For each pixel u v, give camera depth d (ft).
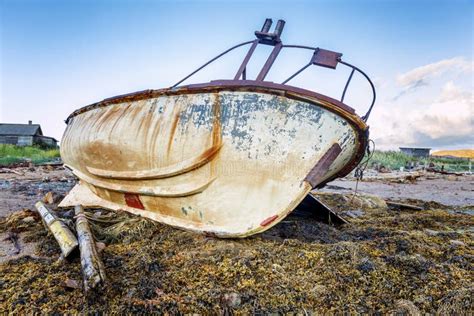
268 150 8.98
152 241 9.50
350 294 6.56
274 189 8.89
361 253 8.32
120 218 11.68
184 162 9.69
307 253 8.10
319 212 13.58
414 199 22.58
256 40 11.31
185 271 7.32
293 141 8.85
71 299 6.27
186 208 10.19
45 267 7.68
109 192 13.05
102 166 12.67
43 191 22.68
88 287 6.33
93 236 9.25
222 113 9.36
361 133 9.09
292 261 7.77
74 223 10.66
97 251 7.96
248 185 9.16
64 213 12.84
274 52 10.84
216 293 6.41
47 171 40.52
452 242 10.14
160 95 10.77
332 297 6.41
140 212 11.83
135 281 6.81
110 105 12.84
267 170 8.99
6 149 68.64
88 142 12.85
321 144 8.80
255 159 9.06
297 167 8.77
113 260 7.91
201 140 9.50
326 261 7.73
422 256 8.68
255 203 9.07
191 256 8.07
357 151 9.86
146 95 11.08
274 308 6.10
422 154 98.53
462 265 8.09
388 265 7.72
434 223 13.96
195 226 9.92
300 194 8.55
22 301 6.18
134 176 11.04
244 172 9.18
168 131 10.09
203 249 8.54
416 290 6.71
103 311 5.88
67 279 6.82
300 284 6.82
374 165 62.34
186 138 9.73
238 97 9.27
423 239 10.29
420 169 61.98
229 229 9.21
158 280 6.86
